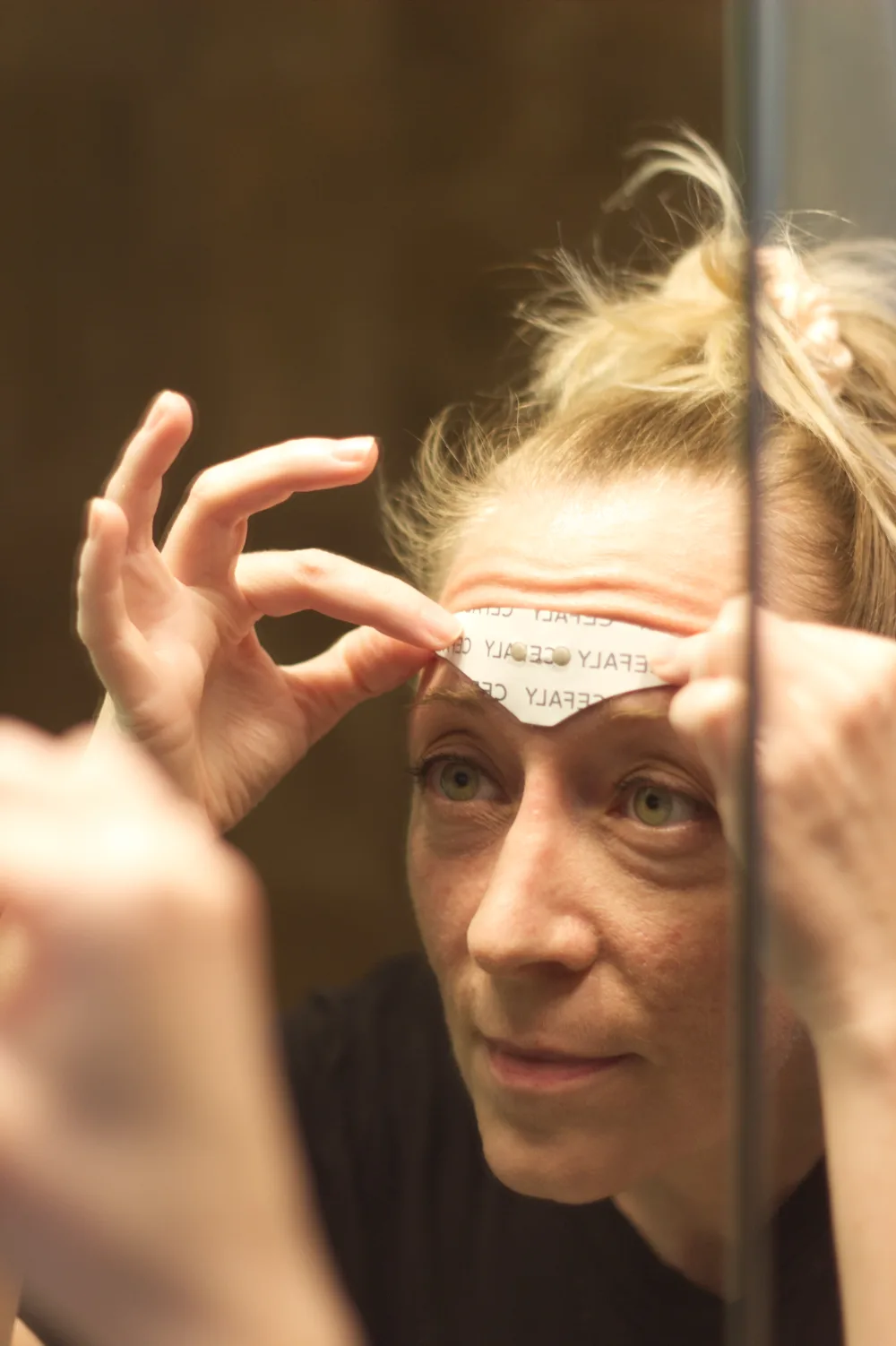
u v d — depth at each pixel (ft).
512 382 3.39
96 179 6.34
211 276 6.36
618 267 3.42
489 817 2.01
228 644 2.22
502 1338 2.40
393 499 3.67
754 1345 1.36
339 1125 2.67
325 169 6.35
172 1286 0.83
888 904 1.63
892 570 2.02
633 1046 1.92
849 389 2.15
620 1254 2.31
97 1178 0.82
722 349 2.12
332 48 6.37
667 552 1.93
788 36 1.63
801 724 1.63
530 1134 1.97
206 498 2.10
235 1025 0.84
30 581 6.02
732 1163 1.41
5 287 6.28
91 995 0.82
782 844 1.61
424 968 2.89
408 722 2.21
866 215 1.90
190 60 6.36
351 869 5.24
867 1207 1.58
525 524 2.04
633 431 2.08
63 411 6.26
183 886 0.84
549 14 6.24
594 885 1.90
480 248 6.28
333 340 6.30
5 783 0.89
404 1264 2.53
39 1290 0.85
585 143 6.24
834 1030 1.62
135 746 2.00
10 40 6.28
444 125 6.34
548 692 1.91
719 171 2.61
